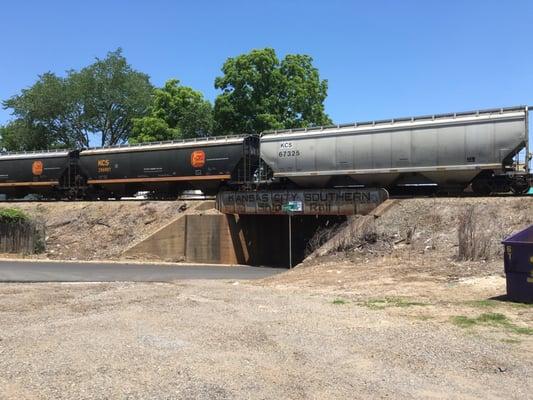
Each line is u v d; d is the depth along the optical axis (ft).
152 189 127.03
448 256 59.88
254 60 153.58
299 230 108.17
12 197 155.84
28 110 209.05
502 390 18.75
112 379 19.65
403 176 93.15
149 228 109.40
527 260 34.17
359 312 33.37
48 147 216.33
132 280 64.90
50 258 107.34
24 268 84.94
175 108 167.73
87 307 37.42
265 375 20.29
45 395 17.98
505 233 63.41
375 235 73.72
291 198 95.96
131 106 211.20
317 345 24.89
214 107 160.04
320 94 163.94
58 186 139.64
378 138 93.61
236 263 102.63
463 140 84.99
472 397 18.07
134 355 23.03
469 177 86.38
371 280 50.29
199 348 24.34
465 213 69.00
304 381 19.61
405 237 71.51
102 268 85.35
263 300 39.29
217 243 102.17
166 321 30.78
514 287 34.81
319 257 73.26
